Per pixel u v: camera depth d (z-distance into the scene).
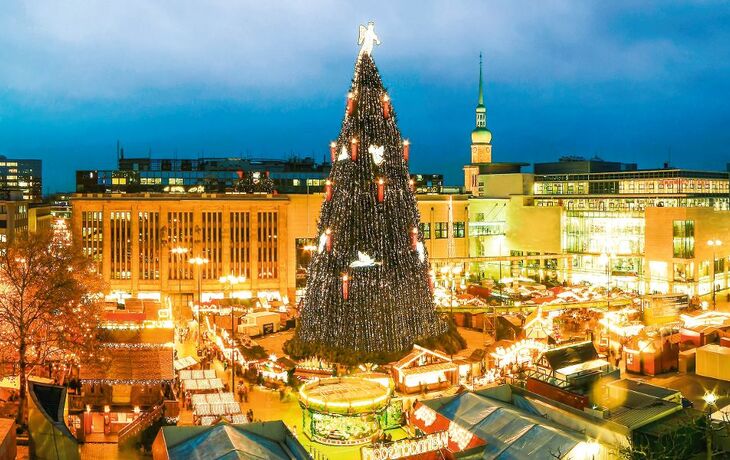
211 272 128.25
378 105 75.06
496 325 88.38
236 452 37.28
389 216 74.56
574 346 55.03
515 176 162.50
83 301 69.25
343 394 53.69
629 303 100.06
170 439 40.06
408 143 77.81
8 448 41.97
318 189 187.75
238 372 74.81
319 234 77.31
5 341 61.00
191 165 188.38
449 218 145.50
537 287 127.00
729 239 138.25
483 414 43.44
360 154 74.44
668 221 128.50
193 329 97.25
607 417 43.09
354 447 51.16
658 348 72.50
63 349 63.47
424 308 76.81
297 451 39.03
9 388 61.75
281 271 130.50
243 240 129.12
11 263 63.00
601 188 150.38
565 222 151.62
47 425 44.66
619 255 131.88
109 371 62.03
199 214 127.56
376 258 73.56
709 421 43.41
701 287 129.00
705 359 70.94
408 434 53.94
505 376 64.88
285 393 65.75
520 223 157.75
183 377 63.91
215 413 53.56
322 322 74.75
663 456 38.19
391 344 73.31
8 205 169.25
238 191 157.38
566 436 39.69
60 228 141.75
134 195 128.12
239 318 95.25
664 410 44.28
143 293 126.56
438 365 66.12
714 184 147.12
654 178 142.12
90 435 57.38
